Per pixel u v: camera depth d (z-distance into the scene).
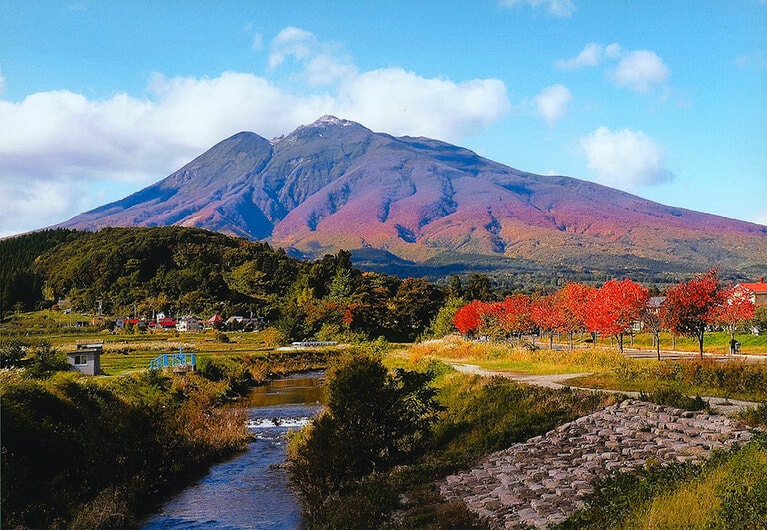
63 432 32.81
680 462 23.39
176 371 71.62
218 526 29.50
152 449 35.38
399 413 36.50
